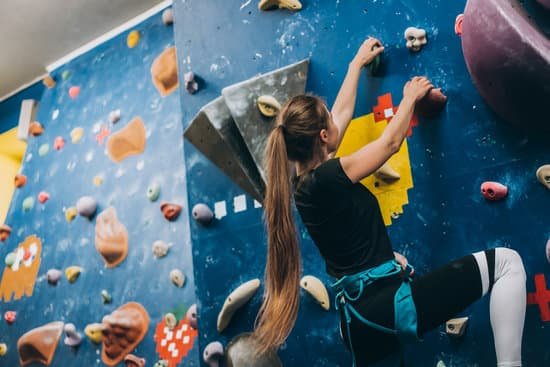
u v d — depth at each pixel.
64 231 3.61
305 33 2.27
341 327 1.61
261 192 2.24
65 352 3.35
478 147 1.86
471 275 1.50
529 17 1.82
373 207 1.62
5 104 4.39
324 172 1.59
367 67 2.10
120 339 3.08
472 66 1.79
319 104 1.71
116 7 3.52
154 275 3.11
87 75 3.87
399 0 2.09
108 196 3.45
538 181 1.74
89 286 3.36
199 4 2.59
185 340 2.88
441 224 1.88
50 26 3.62
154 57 3.51
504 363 1.43
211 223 2.37
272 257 1.66
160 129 3.34
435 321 1.49
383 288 1.52
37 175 3.92
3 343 3.71
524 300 1.47
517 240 1.75
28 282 3.70
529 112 1.71
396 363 1.59
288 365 2.09
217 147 2.34
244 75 2.39
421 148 1.96
